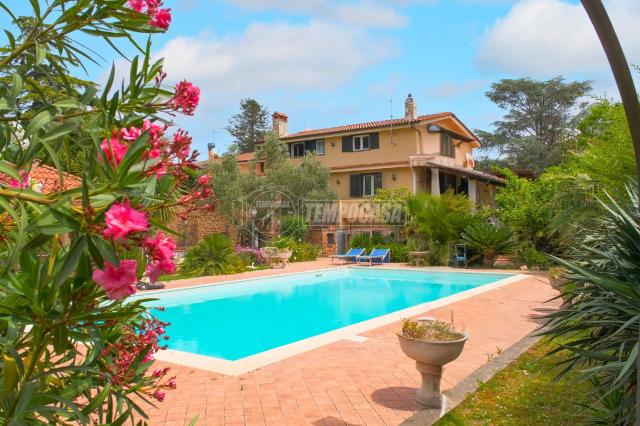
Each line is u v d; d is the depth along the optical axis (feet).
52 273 5.58
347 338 29.04
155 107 7.60
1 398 5.74
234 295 57.21
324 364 23.84
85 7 6.88
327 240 93.35
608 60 8.35
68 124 6.27
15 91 6.91
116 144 5.86
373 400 19.04
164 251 5.13
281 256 77.87
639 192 8.85
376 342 28.09
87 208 4.87
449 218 75.87
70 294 5.58
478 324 33.17
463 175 103.09
